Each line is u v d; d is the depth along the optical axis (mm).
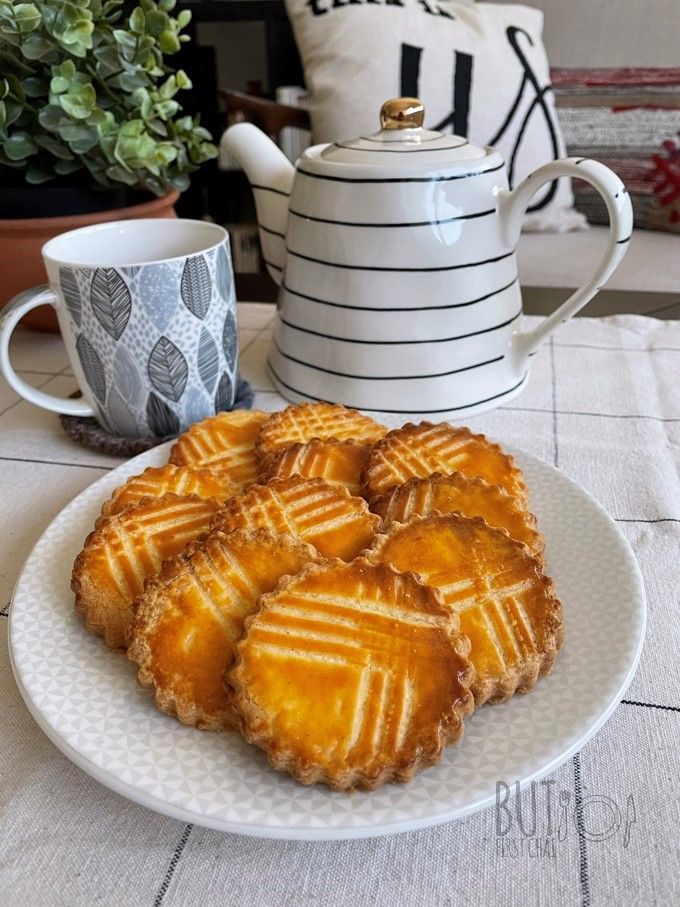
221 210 1133
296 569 223
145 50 400
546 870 184
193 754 193
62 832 194
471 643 208
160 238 383
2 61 390
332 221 349
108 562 241
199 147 450
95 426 375
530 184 346
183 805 178
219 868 186
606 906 176
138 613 217
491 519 256
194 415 364
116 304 325
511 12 836
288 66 1043
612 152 851
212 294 346
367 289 353
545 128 819
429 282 350
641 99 847
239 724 195
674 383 412
